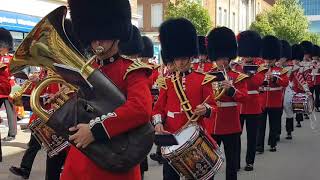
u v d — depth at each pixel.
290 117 10.06
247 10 52.75
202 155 4.21
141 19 33.06
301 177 7.00
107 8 3.00
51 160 5.02
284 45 11.66
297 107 9.87
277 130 9.51
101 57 3.01
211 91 4.51
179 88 4.51
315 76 14.98
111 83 2.75
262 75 7.46
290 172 7.29
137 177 2.98
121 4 3.05
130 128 2.72
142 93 2.80
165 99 4.66
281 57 9.99
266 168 7.55
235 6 47.56
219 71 5.67
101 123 2.63
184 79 4.55
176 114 4.50
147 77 2.95
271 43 9.12
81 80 2.65
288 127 10.15
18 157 7.81
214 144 4.38
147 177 6.89
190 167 4.18
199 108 4.32
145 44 7.96
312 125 12.03
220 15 42.44
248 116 7.30
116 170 2.70
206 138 4.32
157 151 7.77
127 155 2.70
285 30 46.34
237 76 6.06
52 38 2.81
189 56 4.62
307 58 15.07
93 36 3.00
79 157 2.96
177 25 4.70
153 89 6.32
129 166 2.72
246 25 52.34
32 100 2.81
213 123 5.68
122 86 2.92
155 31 32.62
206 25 27.03
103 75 2.75
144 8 32.94
